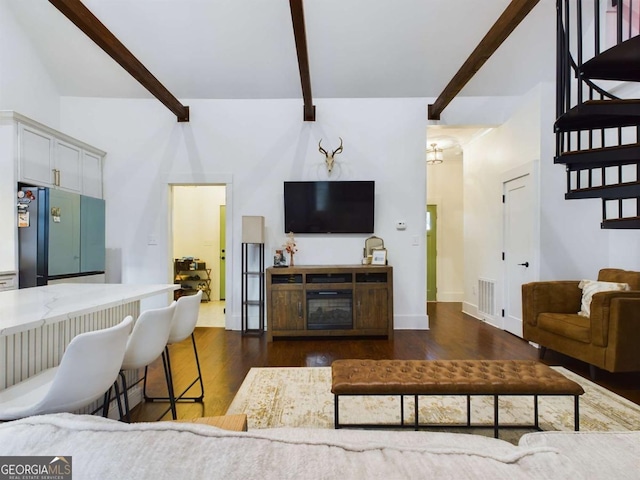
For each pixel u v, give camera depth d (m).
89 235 4.02
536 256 3.77
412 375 1.82
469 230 5.38
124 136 4.54
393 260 4.53
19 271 3.32
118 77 4.29
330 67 4.12
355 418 2.14
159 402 2.40
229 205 4.55
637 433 0.71
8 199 3.27
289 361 3.26
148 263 4.54
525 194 3.98
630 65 2.28
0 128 3.26
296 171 4.55
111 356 1.25
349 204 4.46
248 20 3.65
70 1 2.53
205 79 4.30
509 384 1.70
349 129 4.56
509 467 0.51
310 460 0.49
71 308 1.47
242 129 4.55
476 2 3.43
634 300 2.56
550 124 3.75
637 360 2.57
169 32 3.76
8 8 3.64
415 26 3.68
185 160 4.55
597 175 3.71
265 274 4.36
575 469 0.52
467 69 3.26
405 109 4.55
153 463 0.46
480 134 5.02
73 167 4.01
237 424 0.98
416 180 4.54
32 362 1.52
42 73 4.15
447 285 6.71
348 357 3.37
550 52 3.76
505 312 4.38
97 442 0.49
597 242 3.77
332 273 4.06
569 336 2.93
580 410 2.22
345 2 3.43
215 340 4.02
